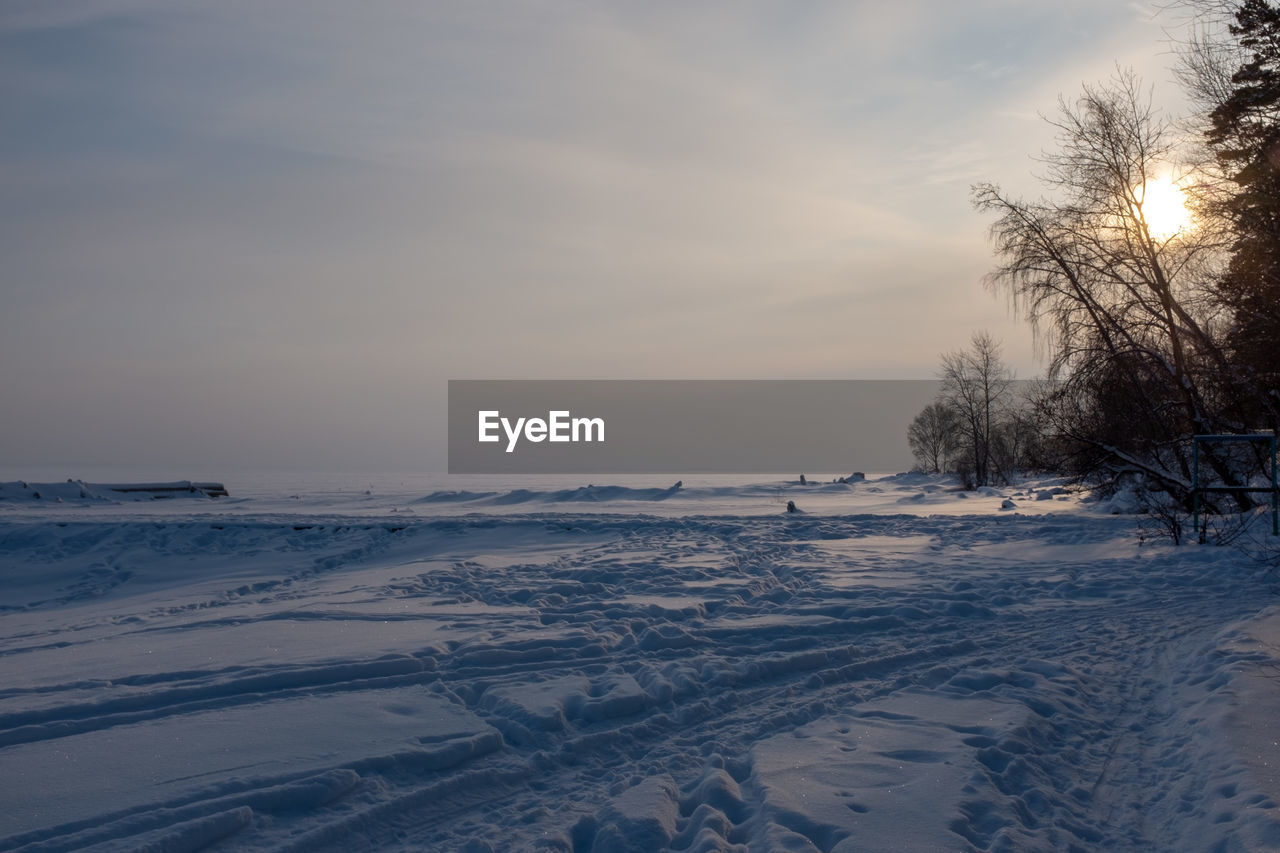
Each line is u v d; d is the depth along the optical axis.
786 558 16.97
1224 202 19.89
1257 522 18.27
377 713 6.41
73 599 17.09
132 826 4.32
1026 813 4.83
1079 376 20.64
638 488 44.84
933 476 69.38
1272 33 20.08
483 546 20.41
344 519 25.03
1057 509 28.92
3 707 6.43
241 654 8.44
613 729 6.36
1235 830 4.31
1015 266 21.36
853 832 4.40
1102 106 20.77
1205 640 9.34
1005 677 7.77
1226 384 20.08
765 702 7.18
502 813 4.93
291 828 4.52
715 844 4.27
